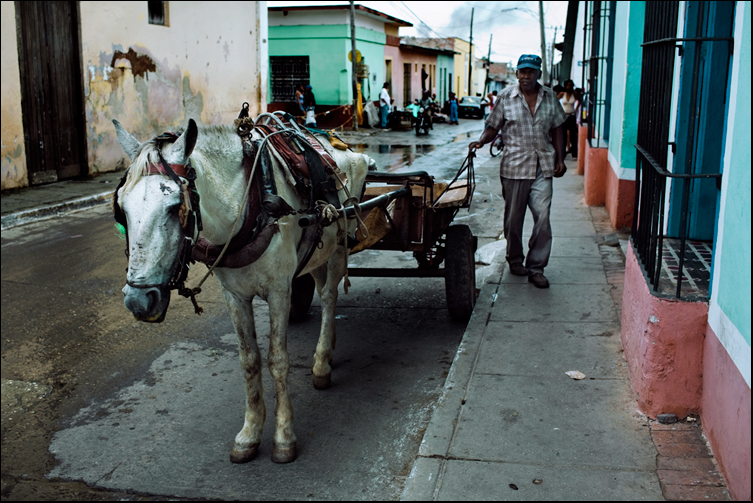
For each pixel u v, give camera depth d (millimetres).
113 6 13523
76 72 12633
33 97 11562
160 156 2605
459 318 5172
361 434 3650
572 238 7137
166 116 15562
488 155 16656
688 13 4297
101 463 3443
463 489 2912
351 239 4125
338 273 4164
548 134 5559
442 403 3666
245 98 18859
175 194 2525
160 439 3666
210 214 2871
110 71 13555
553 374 3955
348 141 21031
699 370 3264
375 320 5383
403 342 4926
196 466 3379
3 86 10828
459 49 50750
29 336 5191
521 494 2854
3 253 7617
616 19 8125
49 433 3775
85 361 4742
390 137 22922
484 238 7797
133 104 14391
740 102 2736
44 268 6992
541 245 5562
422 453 3199
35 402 4156
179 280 2629
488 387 3826
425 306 5668
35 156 11688
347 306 5715
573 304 5094
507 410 3561
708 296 3236
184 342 5059
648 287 3416
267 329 5270
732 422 2740
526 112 5473
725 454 2836
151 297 2461
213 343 5027
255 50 19062
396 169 14133
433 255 5602
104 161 13555
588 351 4254
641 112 4117
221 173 2975
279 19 27375
